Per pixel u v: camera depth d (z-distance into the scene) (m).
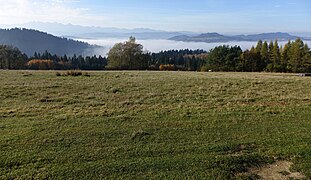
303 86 25.91
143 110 15.09
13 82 26.61
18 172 7.98
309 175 7.96
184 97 19.84
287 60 76.62
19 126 12.04
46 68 95.62
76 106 16.77
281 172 8.17
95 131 11.38
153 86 25.45
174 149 9.57
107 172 7.98
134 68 80.62
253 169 8.39
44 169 8.12
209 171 8.12
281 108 15.46
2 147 9.67
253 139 10.56
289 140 10.45
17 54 86.06
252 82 28.70
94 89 23.53
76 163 8.52
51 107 16.30
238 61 78.69
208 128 11.84
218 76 37.12
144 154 9.17
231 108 15.53
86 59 131.12
